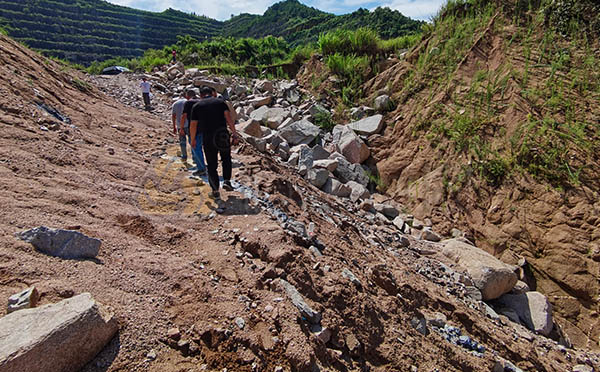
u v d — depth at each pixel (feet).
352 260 14.14
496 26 34.12
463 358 11.79
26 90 19.15
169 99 41.42
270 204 15.53
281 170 24.82
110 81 42.57
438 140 30.89
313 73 48.06
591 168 23.06
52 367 5.64
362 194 28.53
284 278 10.35
